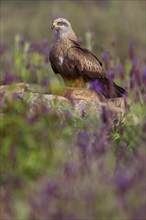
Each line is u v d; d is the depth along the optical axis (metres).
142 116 13.80
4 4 43.16
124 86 17.28
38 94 14.10
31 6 42.38
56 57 17.84
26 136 10.72
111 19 36.53
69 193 9.20
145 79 14.62
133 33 35.31
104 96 16.16
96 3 42.22
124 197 8.69
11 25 39.41
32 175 10.14
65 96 15.32
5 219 9.08
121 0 37.75
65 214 8.68
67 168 9.84
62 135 11.49
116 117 13.66
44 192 8.93
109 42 34.25
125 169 9.84
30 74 21.70
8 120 11.23
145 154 10.34
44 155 10.39
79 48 17.78
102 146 10.76
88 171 9.80
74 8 39.94
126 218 8.54
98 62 17.92
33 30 38.41
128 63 18.84
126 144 12.36
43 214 8.77
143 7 37.16
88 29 35.03
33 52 23.84
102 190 9.08
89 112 13.48
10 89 12.84
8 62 23.77
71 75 17.86
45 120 11.72
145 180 9.32
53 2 41.47
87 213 8.70
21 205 8.80
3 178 10.12
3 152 10.49
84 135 10.98
